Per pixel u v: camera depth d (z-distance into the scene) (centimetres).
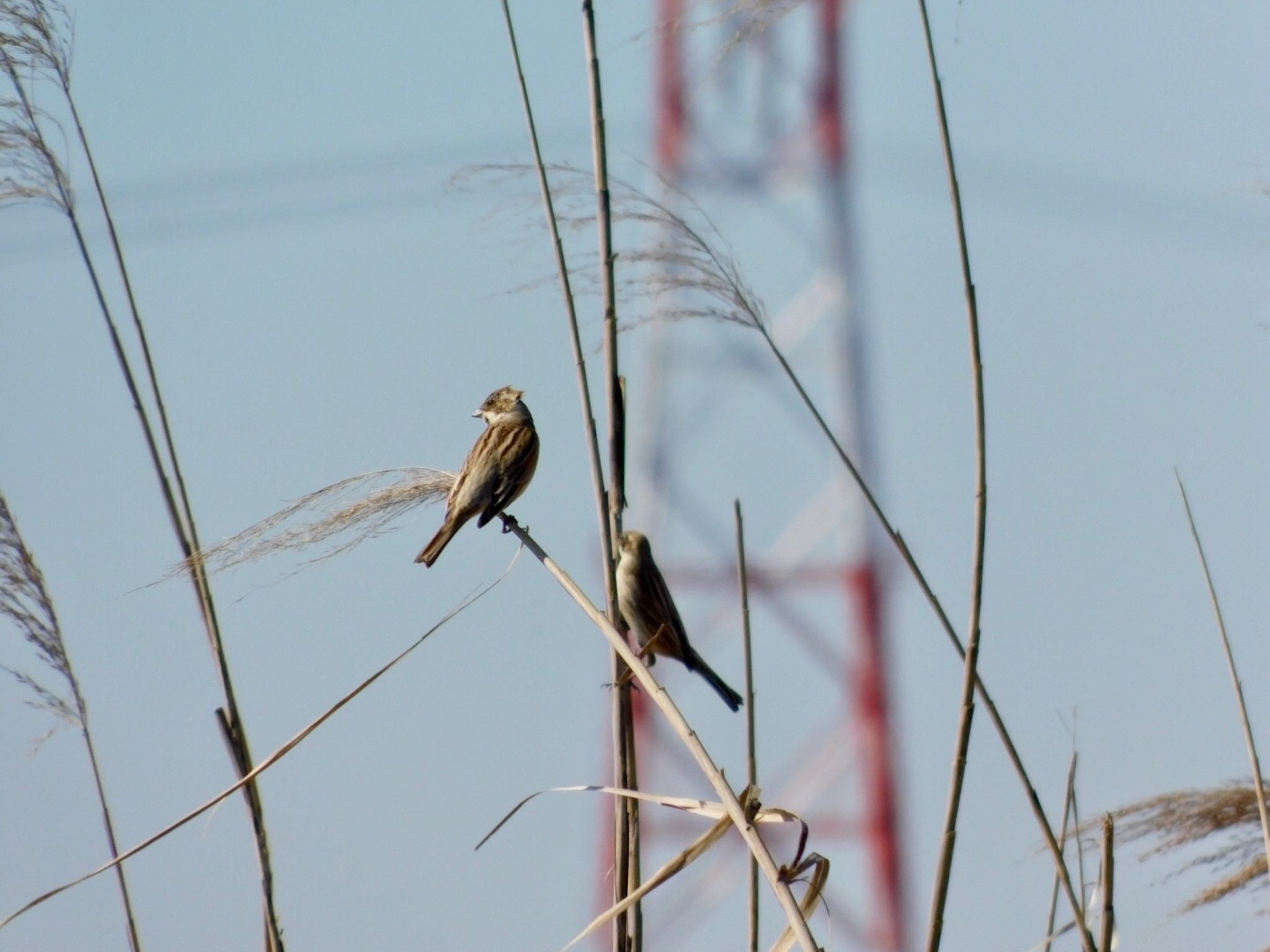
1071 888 888
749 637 996
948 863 866
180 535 1139
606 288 984
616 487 984
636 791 949
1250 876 1030
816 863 914
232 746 1107
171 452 1141
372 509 994
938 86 896
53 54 1155
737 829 894
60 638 1136
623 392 991
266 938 1098
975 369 889
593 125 1005
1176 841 1031
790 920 855
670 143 2981
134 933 1134
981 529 885
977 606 880
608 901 969
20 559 1128
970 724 873
